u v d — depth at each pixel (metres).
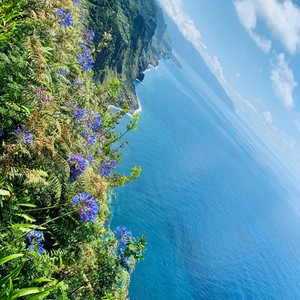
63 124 8.72
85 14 14.41
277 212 183.38
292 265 116.56
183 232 76.50
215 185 134.00
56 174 7.57
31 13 8.00
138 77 176.12
